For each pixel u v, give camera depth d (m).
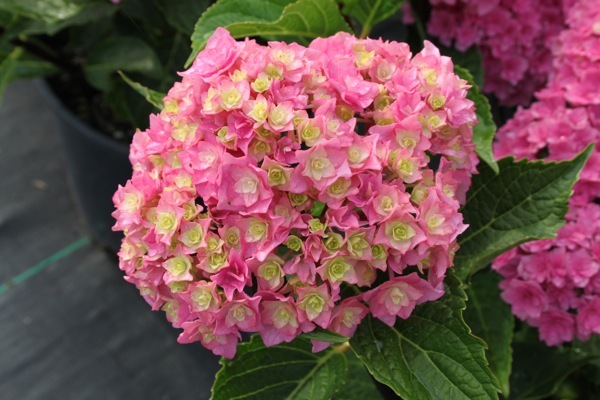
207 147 0.40
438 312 0.42
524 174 0.48
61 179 0.92
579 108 0.54
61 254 0.85
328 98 0.41
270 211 0.39
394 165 0.40
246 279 0.39
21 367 0.77
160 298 0.42
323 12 0.51
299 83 0.41
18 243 0.86
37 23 0.70
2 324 0.80
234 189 0.39
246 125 0.39
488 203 0.49
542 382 0.58
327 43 0.44
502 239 0.48
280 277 0.39
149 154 0.43
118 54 0.71
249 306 0.40
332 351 0.48
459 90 0.43
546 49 0.66
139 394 0.75
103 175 0.75
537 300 0.53
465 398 0.40
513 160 0.48
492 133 0.49
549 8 0.65
